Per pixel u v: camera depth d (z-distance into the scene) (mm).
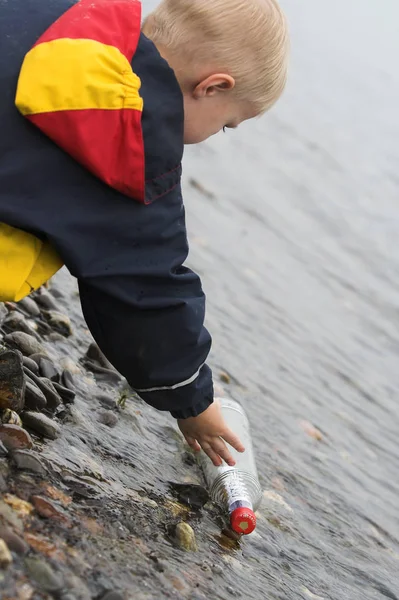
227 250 8344
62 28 2926
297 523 4039
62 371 4113
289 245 9523
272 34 3213
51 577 2613
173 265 3131
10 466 3100
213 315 6539
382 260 10398
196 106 3205
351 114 18094
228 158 11797
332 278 9031
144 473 3682
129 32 2969
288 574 3525
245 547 3562
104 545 2963
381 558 4078
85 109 2838
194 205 9367
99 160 2885
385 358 7395
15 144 2887
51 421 3523
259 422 5039
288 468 4605
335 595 3529
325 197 11984
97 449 3660
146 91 2924
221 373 5480
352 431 5598
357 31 29188
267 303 7395
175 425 4305
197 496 3686
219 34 3111
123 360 3268
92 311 3209
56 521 2932
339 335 7488
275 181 11781
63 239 2910
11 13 3004
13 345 4055
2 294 3004
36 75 2846
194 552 3275
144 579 2898
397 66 25688
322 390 6098
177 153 3033
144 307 3115
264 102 3328
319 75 20703
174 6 3184
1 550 2578
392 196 13461
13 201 2867
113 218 2988
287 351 6527
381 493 4824
